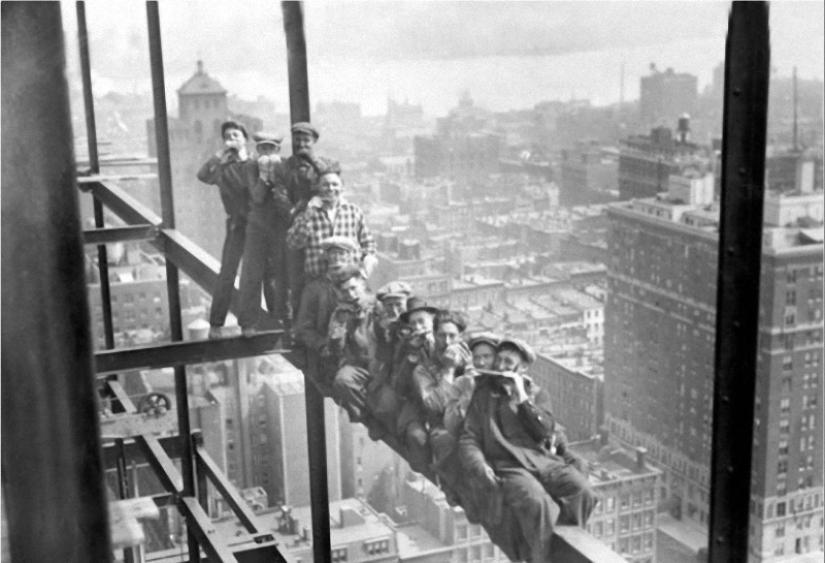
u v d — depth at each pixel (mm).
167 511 17875
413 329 11211
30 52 3764
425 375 11047
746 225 8516
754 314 8656
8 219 3861
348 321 12406
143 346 14211
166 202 16969
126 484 19391
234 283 14555
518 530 9883
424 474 11289
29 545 4035
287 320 13938
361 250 12750
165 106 15898
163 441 17969
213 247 16906
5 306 3898
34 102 3777
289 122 14406
